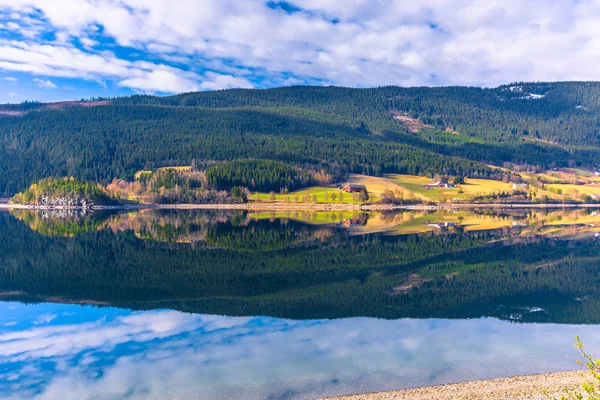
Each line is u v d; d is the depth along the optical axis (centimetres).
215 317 4431
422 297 5175
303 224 14412
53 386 2917
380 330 3934
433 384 2734
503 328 3978
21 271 6831
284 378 2889
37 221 15425
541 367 3003
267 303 4953
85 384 2925
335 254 8350
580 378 2702
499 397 2442
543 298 5116
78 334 3969
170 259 7869
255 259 7831
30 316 4572
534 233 11544
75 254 8419
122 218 16812
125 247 9300
